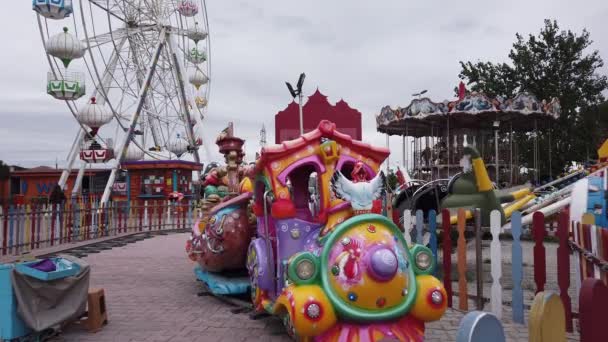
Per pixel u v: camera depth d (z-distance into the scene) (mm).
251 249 6109
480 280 6391
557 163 27312
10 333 5113
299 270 4207
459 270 6570
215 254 7211
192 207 20953
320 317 4047
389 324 4246
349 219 4430
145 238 16844
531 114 18047
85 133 31141
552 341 2346
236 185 8039
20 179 40094
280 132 8180
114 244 14766
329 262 4270
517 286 5875
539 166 26547
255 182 5867
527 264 10133
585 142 26734
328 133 5316
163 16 31812
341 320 4211
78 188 30984
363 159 5352
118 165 29688
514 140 24297
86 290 5879
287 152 5227
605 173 7488
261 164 5426
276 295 5402
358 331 4156
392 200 10844
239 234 7102
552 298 2377
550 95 26328
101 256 12414
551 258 10930
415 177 22000
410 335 4273
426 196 9711
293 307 4074
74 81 28109
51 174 39531
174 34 33281
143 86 30406
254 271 5852
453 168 19781
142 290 8273
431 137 20891
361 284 4133
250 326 6000
